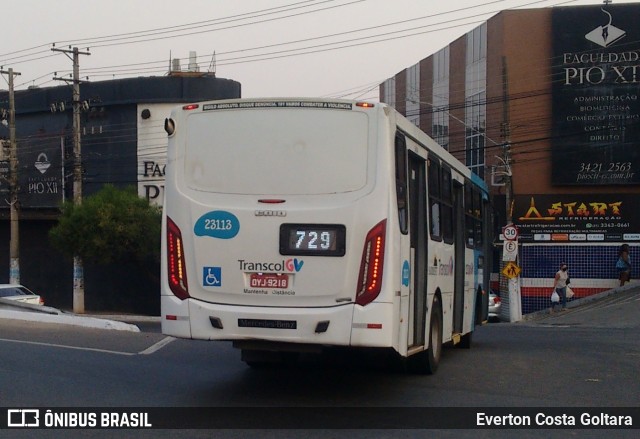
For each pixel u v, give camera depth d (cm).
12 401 928
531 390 1071
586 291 3841
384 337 877
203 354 1338
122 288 4250
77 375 1101
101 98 4459
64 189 4481
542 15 3891
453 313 1353
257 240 899
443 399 988
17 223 4128
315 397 983
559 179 3847
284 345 909
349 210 887
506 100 3469
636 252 3816
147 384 1047
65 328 1700
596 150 3831
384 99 5278
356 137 900
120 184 4397
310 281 888
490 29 4034
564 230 3862
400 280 918
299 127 909
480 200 1677
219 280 908
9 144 4488
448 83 4456
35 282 4572
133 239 3697
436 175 1180
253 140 917
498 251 3956
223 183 919
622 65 3812
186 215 923
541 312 3422
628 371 1273
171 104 4369
